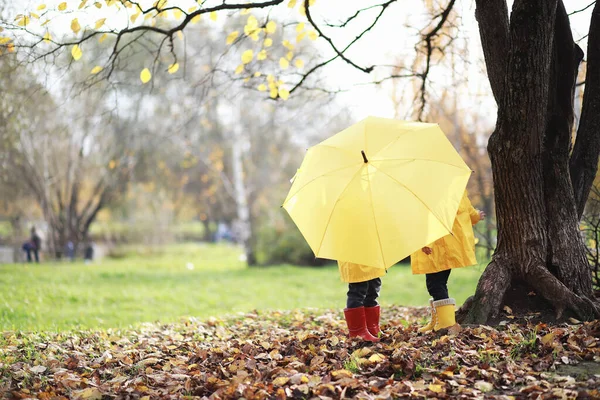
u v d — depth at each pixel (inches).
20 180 1157.7
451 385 161.0
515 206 228.8
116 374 199.2
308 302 538.3
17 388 185.6
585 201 248.1
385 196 176.2
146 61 840.3
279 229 1034.7
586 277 230.4
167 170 1374.3
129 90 1031.0
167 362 211.8
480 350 185.2
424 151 185.5
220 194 1664.6
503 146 227.3
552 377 161.9
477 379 167.0
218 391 167.0
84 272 765.9
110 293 573.6
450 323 210.8
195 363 209.2
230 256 1387.8
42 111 820.6
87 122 1016.9
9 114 524.7
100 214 1670.8
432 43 383.2
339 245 177.2
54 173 1180.5
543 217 229.1
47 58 304.5
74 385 184.7
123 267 944.9
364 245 174.2
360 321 210.5
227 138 1382.9
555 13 222.1
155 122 1222.9
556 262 227.3
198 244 1974.7
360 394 156.9
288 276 795.4
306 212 185.9
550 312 219.9
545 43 215.9
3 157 921.5
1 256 1354.6
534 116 220.2
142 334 297.6
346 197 179.5
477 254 473.1
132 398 172.6
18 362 215.6
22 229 1476.4
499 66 240.7
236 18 471.2
